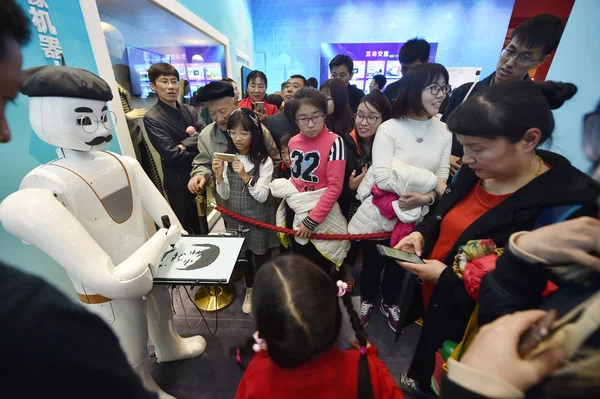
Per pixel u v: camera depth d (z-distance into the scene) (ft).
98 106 2.70
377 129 4.19
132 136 6.40
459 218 2.88
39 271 3.96
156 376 4.44
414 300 3.66
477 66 17.74
